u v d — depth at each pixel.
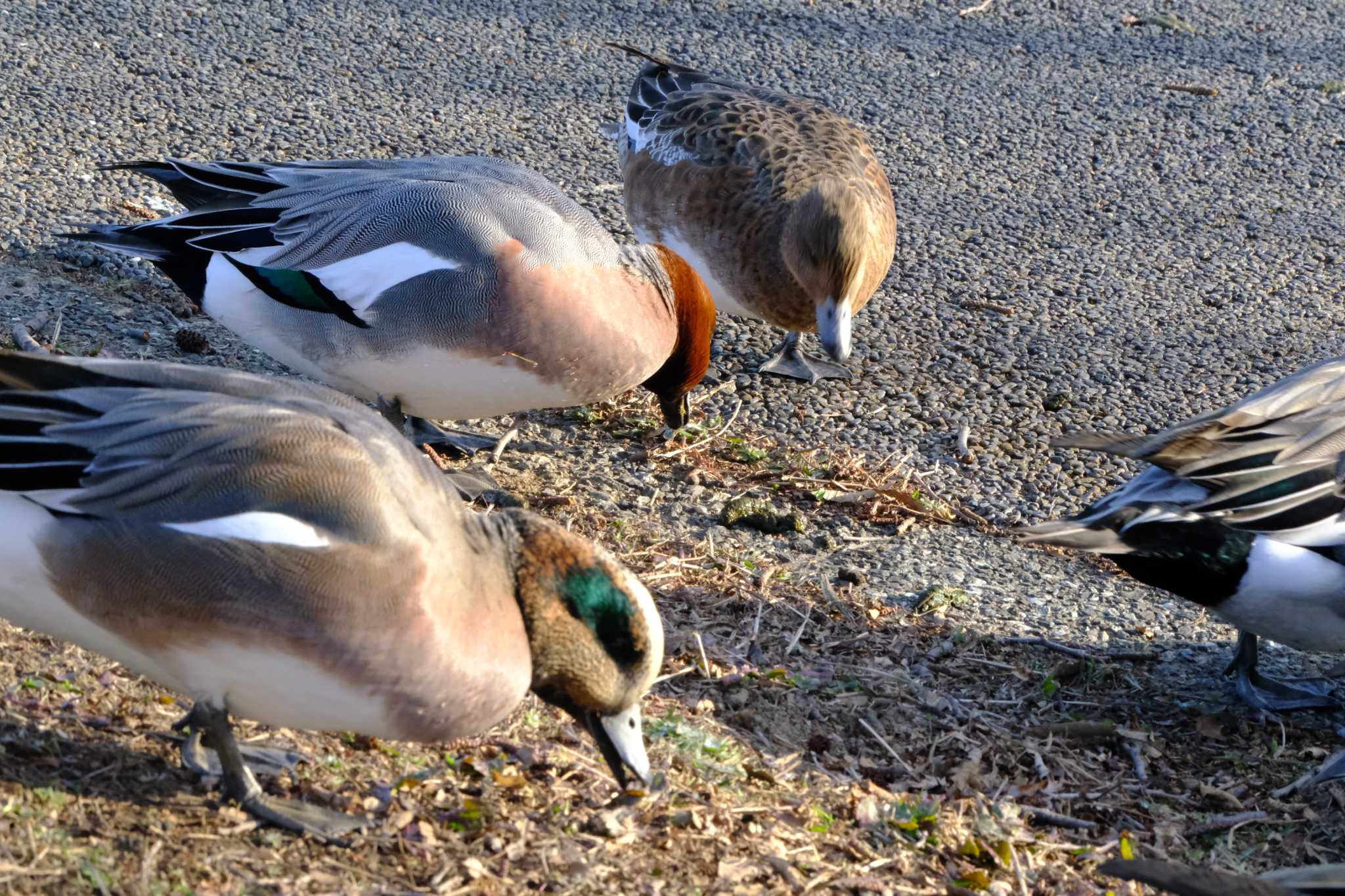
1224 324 6.87
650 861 3.48
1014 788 4.13
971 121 8.62
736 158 6.28
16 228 6.46
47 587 3.13
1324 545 4.20
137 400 3.22
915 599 4.95
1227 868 3.91
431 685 3.17
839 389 6.26
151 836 3.21
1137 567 4.43
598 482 5.43
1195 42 9.81
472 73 8.69
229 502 3.06
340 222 4.94
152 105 7.86
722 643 4.56
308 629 3.03
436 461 5.39
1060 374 6.41
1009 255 7.35
